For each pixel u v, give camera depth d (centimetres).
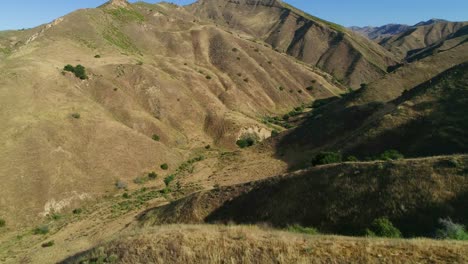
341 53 17875
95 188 5328
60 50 9212
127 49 11594
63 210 4784
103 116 6938
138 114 7950
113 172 5769
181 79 10244
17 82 6391
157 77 9375
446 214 1938
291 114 10688
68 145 5684
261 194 2950
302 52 18962
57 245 3469
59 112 6253
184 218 3181
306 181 2772
